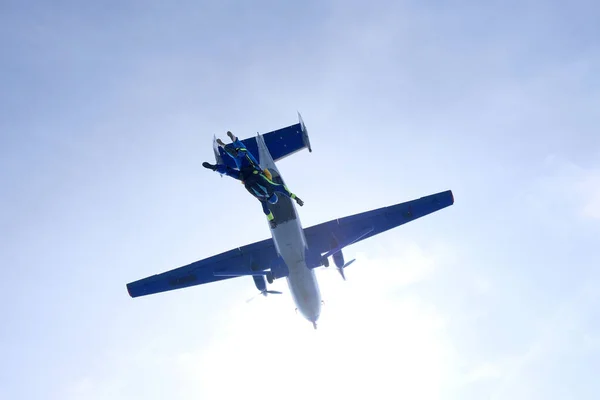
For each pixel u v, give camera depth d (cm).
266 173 2794
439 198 4294
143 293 4644
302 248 4019
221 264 4597
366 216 4384
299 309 4431
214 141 4344
